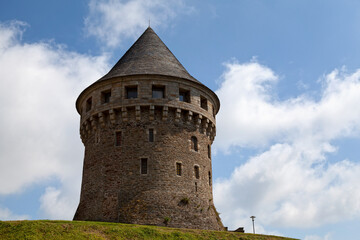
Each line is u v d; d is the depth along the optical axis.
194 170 39.09
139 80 39.75
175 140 38.78
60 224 27.70
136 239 28.03
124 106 39.03
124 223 34.09
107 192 37.12
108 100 40.91
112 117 39.19
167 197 36.31
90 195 38.34
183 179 37.84
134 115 39.00
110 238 27.36
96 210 37.03
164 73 40.56
